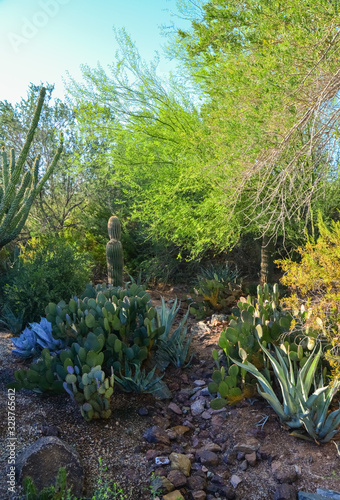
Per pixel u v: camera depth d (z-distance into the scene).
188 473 2.51
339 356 2.87
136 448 2.70
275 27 3.31
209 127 4.30
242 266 6.54
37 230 7.72
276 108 3.27
